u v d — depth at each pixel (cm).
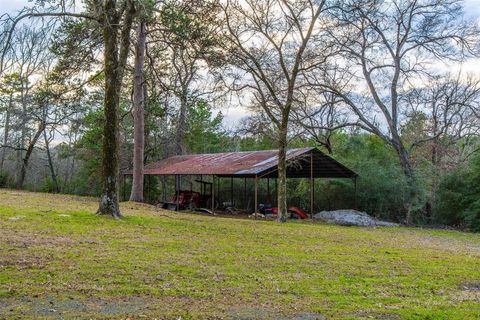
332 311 639
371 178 2842
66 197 2981
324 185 3091
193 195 2962
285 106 2138
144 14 1739
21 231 1230
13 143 4228
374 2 2564
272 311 631
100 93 3797
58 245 1059
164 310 614
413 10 2834
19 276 755
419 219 2772
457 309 674
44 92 2931
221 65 2159
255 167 2380
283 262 1019
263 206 2861
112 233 1316
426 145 3089
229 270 900
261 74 2119
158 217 1898
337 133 3450
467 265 1110
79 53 2059
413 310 656
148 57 2800
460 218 2639
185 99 2881
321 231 1792
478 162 2558
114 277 787
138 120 2766
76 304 623
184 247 1151
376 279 884
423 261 1142
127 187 3884
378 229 2195
